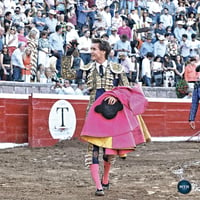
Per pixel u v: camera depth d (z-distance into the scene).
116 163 26.11
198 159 28.08
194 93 25.70
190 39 54.75
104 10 51.62
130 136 17.28
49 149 32.81
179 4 58.91
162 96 48.78
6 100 33.88
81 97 36.44
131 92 17.64
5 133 33.72
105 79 17.94
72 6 50.34
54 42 44.91
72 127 35.97
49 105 34.72
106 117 17.25
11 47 42.50
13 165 25.30
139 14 55.47
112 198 17.03
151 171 23.23
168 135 41.38
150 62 49.25
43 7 50.47
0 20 44.47
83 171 23.47
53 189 18.73
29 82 42.91
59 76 44.91
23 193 17.88
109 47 18.16
